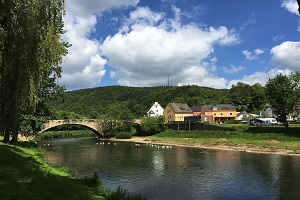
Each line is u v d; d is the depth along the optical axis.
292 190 27.89
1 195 11.99
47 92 47.72
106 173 36.62
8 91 22.02
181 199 25.39
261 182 31.34
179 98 187.12
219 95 196.38
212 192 27.66
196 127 94.19
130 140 92.44
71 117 160.38
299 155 50.94
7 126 23.50
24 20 20.67
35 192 13.66
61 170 27.53
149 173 36.69
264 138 68.12
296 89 68.19
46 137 115.50
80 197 15.94
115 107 108.81
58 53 26.42
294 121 87.56
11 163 19.58
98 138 107.06
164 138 91.31
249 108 155.75
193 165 42.62
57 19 22.11
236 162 45.03
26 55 21.38
